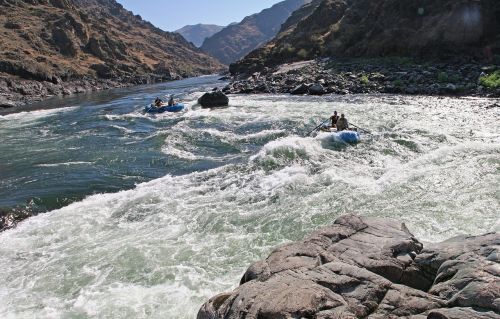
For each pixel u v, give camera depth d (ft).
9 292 27.20
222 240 32.48
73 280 28.07
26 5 308.19
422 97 85.76
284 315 16.48
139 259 30.14
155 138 66.90
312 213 36.01
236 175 47.06
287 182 43.34
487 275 17.15
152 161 54.85
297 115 77.87
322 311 16.69
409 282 19.77
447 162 45.32
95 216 38.11
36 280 28.40
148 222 36.45
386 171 44.68
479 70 97.76
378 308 17.29
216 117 81.56
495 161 44.29
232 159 53.98
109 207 40.01
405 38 134.41
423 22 133.80
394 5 150.20
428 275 19.88
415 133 58.08
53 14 303.27
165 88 194.49
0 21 265.95
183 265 29.07
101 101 141.28
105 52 308.60
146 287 26.68
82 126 83.97
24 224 37.19
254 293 18.22
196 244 32.01
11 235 35.14
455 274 18.20
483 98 78.95
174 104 96.27
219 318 18.02
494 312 15.21
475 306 15.81
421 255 20.75
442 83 92.73
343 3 222.07
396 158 48.96
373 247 21.79
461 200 36.27
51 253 31.96
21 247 33.12
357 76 115.03
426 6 137.18
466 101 77.56
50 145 67.82
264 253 30.12
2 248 33.01
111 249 31.91
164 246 31.89
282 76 138.31
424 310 16.70
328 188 41.01
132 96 154.71
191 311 23.82
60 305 25.46
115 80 261.03
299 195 39.99
